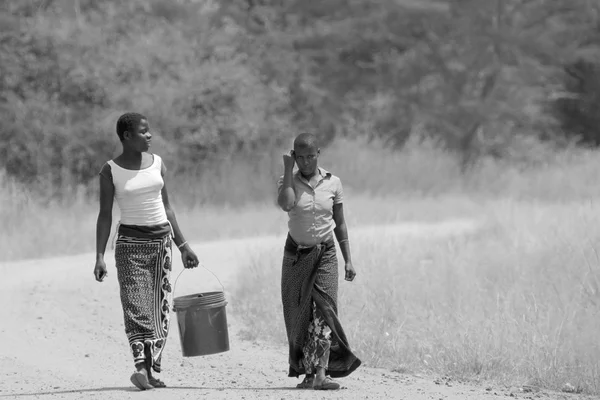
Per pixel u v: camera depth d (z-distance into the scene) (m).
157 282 25.23
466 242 48.56
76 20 88.62
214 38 96.69
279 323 35.09
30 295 41.69
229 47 96.62
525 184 88.94
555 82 131.88
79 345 33.84
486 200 78.25
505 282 37.91
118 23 92.31
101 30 88.62
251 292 40.25
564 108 136.00
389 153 96.00
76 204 71.50
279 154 91.31
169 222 25.72
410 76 121.19
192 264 26.09
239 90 90.81
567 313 31.98
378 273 38.59
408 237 50.03
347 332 31.75
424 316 33.75
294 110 113.19
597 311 32.59
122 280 25.02
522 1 123.25
